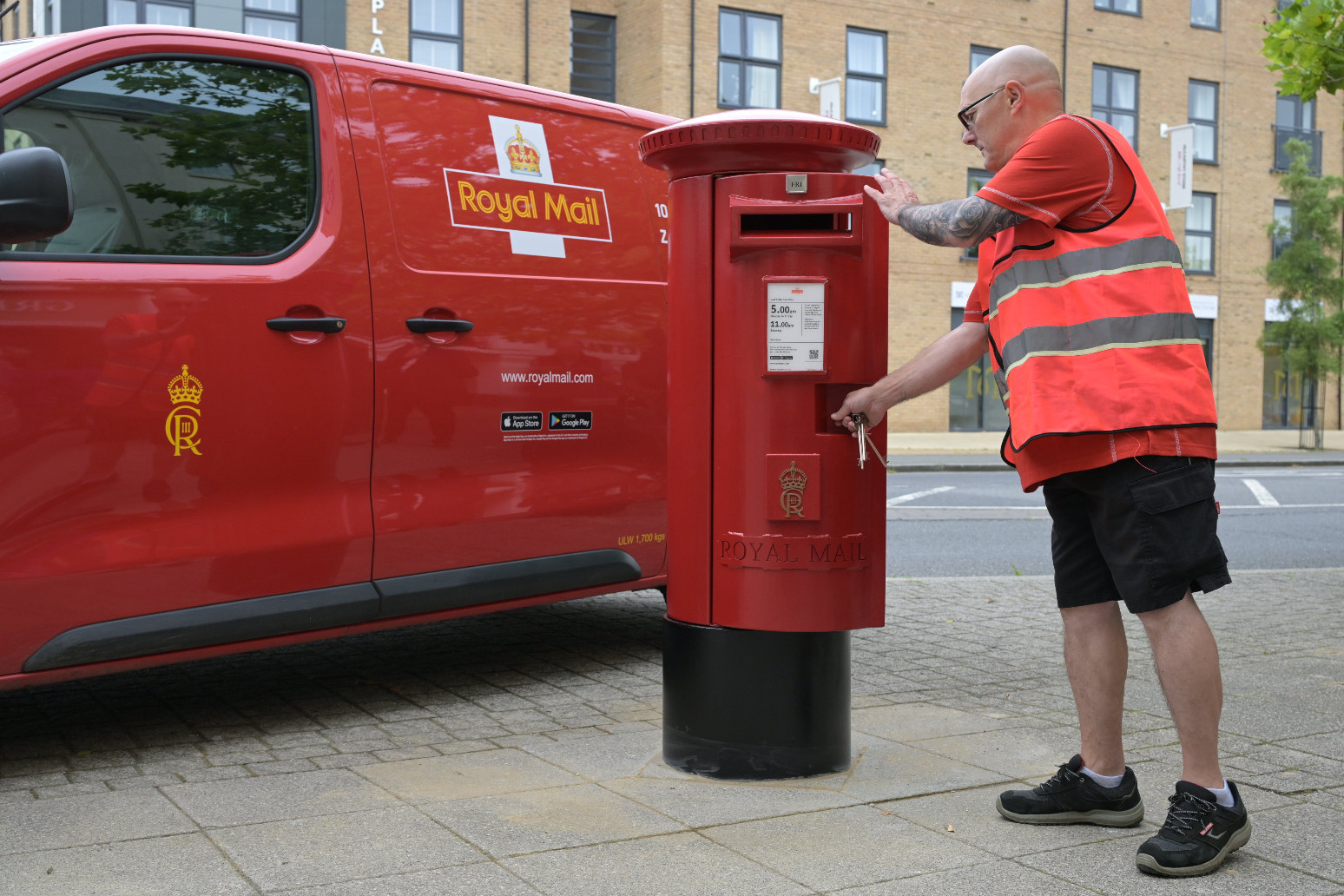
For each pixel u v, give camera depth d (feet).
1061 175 9.07
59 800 10.06
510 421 14.32
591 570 15.17
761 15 78.33
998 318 9.58
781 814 9.73
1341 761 11.34
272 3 62.85
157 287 11.53
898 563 28.22
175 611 11.68
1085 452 8.96
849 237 10.32
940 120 84.74
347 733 12.44
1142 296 8.96
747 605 10.57
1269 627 18.79
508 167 14.67
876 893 8.12
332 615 12.75
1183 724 8.83
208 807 9.84
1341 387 104.27
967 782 10.68
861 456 10.27
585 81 79.51
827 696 10.79
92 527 11.15
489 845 8.95
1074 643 9.75
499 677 15.19
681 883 8.24
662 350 16.02
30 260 10.87
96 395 11.13
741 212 10.41
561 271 14.99
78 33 11.59
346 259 12.91
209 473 11.87
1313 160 100.48
